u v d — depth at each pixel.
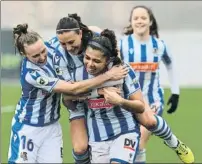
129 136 16.55
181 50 59.47
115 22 68.38
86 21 69.31
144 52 22.30
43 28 68.69
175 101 23.28
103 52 15.43
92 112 16.56
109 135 16.59
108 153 16.77
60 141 17.30
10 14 70.44
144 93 22.12
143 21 22.22
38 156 17.16
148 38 22.52
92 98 16.33
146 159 26.39
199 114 39.81
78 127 17.08
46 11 70.69
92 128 16.70
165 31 60.44
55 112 17.12
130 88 16.33
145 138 20.91
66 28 15.59
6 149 27.64
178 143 18.30
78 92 16.05
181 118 38.28
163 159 26.39
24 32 16.22
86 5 69.81
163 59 23.00
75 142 17.00
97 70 15.80
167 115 39.31
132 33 22.91
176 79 23.23
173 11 65.00
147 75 22.30
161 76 56.62
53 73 16.58
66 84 16.12
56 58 16.53
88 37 15.91
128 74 16.34
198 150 28.34
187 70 59.31
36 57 16.09
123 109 16.50
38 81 16.25
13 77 60.31
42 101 16.80
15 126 17.19
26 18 69.44
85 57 15.69
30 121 16.94
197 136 32.16
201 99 47.50
